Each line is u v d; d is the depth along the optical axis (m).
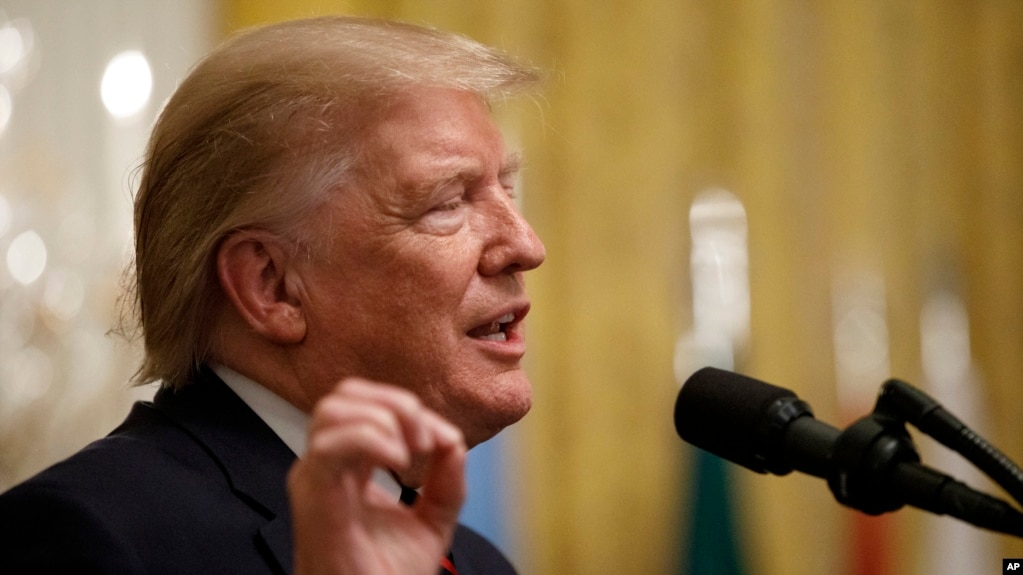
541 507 8.84
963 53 10.40
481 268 3.04
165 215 3.09
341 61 3.04
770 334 9.54
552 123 9.27
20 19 7.77
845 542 9.26
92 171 7.80
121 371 7.52
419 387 2.97
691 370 9.26
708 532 8.94
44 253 7.52
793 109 9.90
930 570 9.27
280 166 2.97
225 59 3.13
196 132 3.05
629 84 9.50
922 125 10.23
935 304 10.00
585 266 9.22
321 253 2.96
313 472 1.92
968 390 9.95
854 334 9.78
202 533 2.70
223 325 3.08
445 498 2.08
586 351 9.14
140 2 8.05
